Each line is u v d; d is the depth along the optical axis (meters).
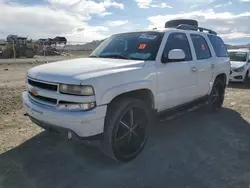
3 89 7.92
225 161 3.39
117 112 3.03
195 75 4.52
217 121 5.20
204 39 5.18
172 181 2.89
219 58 5.62
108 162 3.32
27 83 3.47
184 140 4.13
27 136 4.09
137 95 3.61
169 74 3.84
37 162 3.26
